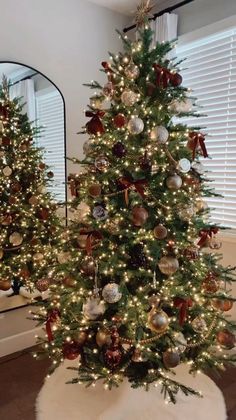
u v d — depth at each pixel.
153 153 1.59
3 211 2.29
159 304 1.58
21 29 2.36
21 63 2.37
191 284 1.66
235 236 2.40
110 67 1.74
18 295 2.42
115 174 1.60
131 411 1.66
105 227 1.61
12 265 2.35
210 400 1.76
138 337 1.45
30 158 2.39
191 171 1.67
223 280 1.74
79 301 1.70
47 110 2.51
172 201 1.58
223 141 2.49
